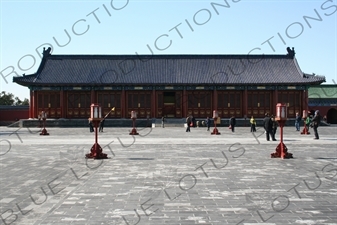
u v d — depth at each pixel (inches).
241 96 3348.9
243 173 738.2
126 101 3366.1
